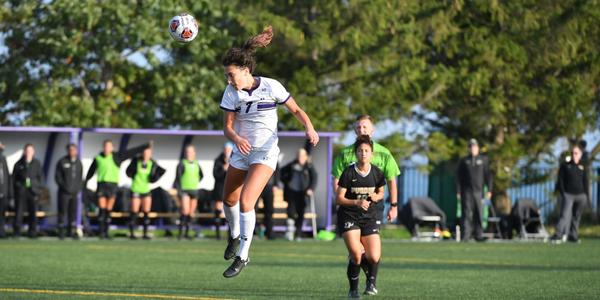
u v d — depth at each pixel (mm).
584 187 78562
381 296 34188
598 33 107125
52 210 85938
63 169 76438
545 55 104250
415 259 56188
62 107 99188
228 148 78125
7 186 76438
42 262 50188
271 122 30062
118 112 103562
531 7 103750
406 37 98688
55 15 96875
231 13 100688
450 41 102750
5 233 78688
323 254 60250
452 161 106562
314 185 80750
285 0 101062
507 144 105250
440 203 94188
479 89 101062
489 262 53750
